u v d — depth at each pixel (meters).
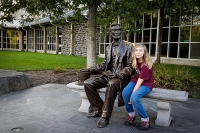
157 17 11.27
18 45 25.22
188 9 9.55
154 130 2.90
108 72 3.28
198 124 3.16
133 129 2.91
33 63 10.44
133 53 3.00
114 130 2.87
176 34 10.74
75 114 3.49
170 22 10.84
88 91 3.24
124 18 6.62
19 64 9.87
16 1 6.82
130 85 3.05
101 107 3.35
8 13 7.10
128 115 3.35
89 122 3.14
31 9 6.61
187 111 3.82
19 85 5.31
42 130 2.82
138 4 5.34
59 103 4.16
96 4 6.52
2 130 2.79
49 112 3.58
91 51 6.82
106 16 7.25
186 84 5.57
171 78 5.59
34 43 22.69
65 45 18.09
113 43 3.36
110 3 5.70
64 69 7.97
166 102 3.00
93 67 3.54
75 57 14.72
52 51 20.11
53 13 6.96
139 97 2.87
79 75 3.58
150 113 3.66
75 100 4.41
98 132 2.79
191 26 10.07
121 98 3.16
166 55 11.22
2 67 8.59
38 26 21.36
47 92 5.11
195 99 4.66
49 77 6.88
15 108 3.77
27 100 4.35
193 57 10.13
